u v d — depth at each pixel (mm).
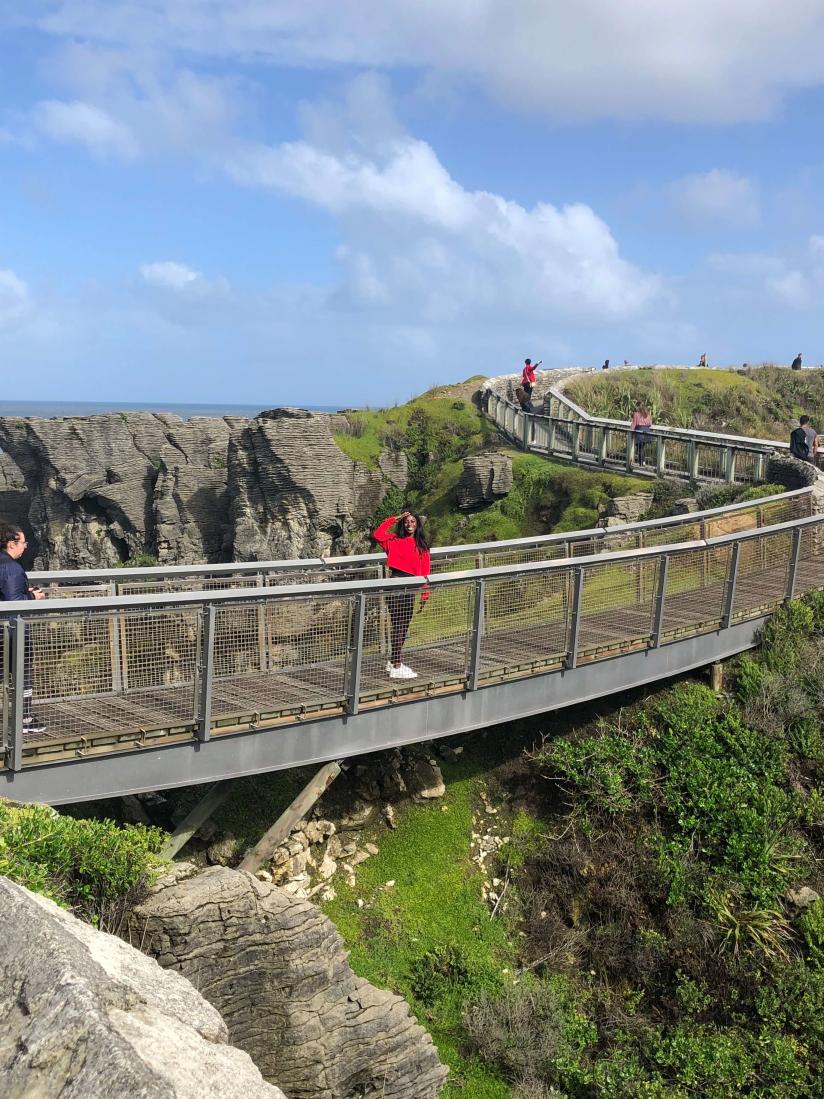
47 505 29922
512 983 8805
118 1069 2406
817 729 11750
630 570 11367
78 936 3371
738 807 10305
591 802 10453
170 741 7375
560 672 10219
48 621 6777
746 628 12867
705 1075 8180
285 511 25797
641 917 9578
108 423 29453
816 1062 8461
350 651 8430
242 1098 2654
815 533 15594
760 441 20734
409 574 9906
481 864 9992
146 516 29500
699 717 11602
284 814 8656
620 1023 8711
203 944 6070
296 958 6363
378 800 10023
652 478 23188
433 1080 6883
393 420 34000
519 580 9859
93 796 7043
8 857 4852
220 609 7602
